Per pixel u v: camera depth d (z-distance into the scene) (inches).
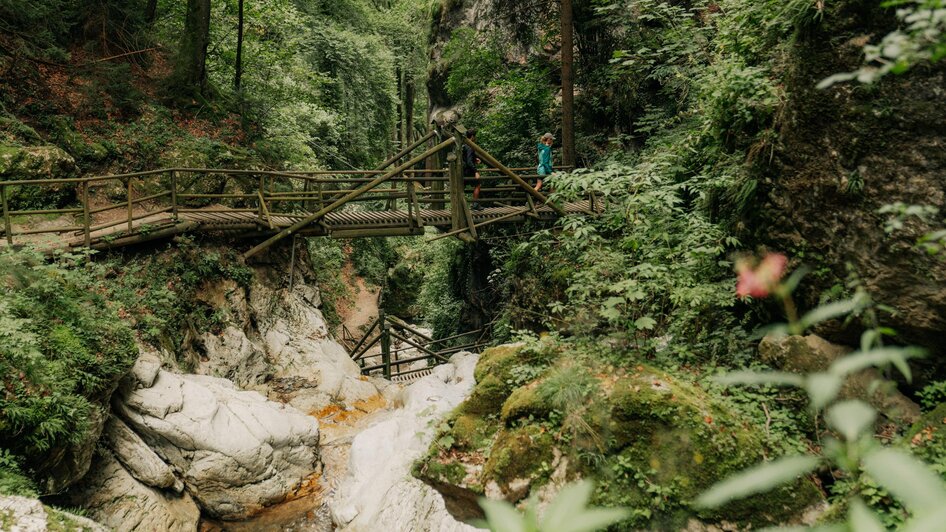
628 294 214.2
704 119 299.9
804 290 208.7
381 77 1241.4
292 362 460.8
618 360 212.7
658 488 174.6
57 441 238.4
